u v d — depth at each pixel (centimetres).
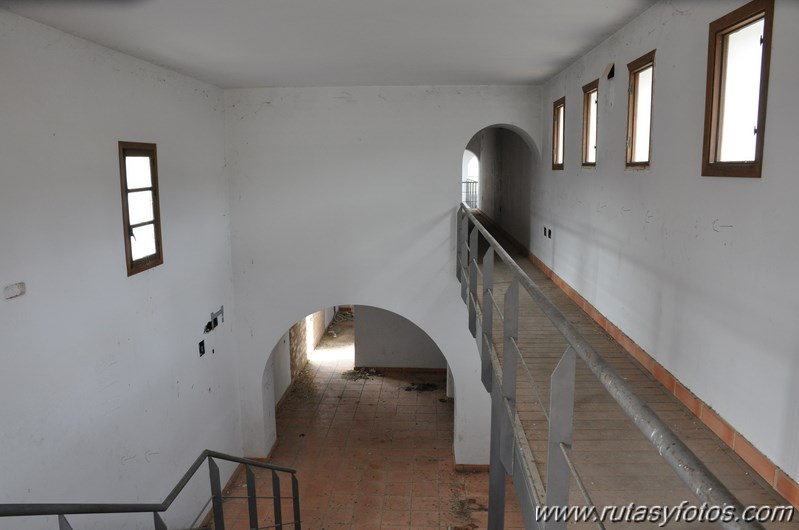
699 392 310
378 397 919
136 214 482
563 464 175
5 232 328
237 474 715
